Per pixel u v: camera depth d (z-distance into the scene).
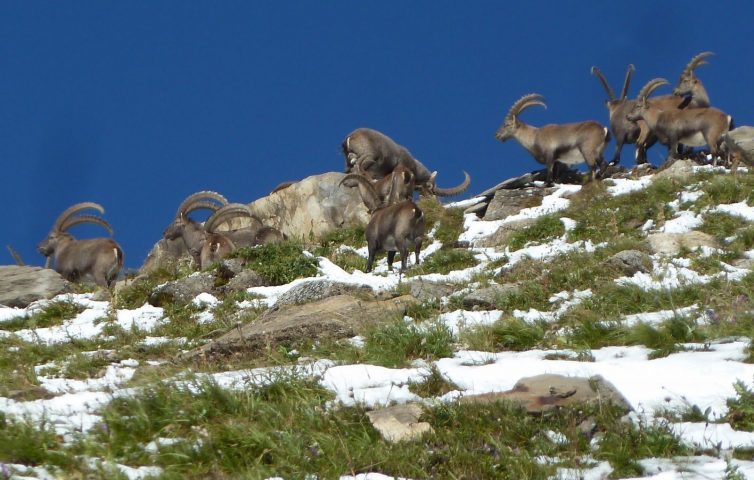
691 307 45.12
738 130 92.88
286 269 64.50
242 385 34.25
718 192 71.88
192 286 62.56
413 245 69.25
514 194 85.69
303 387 32.88
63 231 78.69
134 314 59.66
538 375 31.27
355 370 35.56
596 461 26.47
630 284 48.78
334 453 27.12
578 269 54.53
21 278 69.00
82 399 34.97
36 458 27.41
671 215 69.62
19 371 42.78
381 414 29.66
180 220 90.25
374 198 79.94
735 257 56.62
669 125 90.12
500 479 25.73
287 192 97.19
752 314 40.59
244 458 27.02
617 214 71.31
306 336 43.41
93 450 28.08
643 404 30.31
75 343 51.59
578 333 41.28
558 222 71.81
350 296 48.00
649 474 25.52
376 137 105.25
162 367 41.31
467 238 79.25
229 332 46.12
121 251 76.00
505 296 50.72
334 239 84.94
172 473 25.97
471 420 28.92
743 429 27.97
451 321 47.03
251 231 88.31
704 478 24.62
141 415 29.94
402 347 39.53
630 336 39.59
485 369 35.03
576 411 28.86
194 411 30.39
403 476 26.03
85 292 69.25
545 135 94.06
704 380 32.28
